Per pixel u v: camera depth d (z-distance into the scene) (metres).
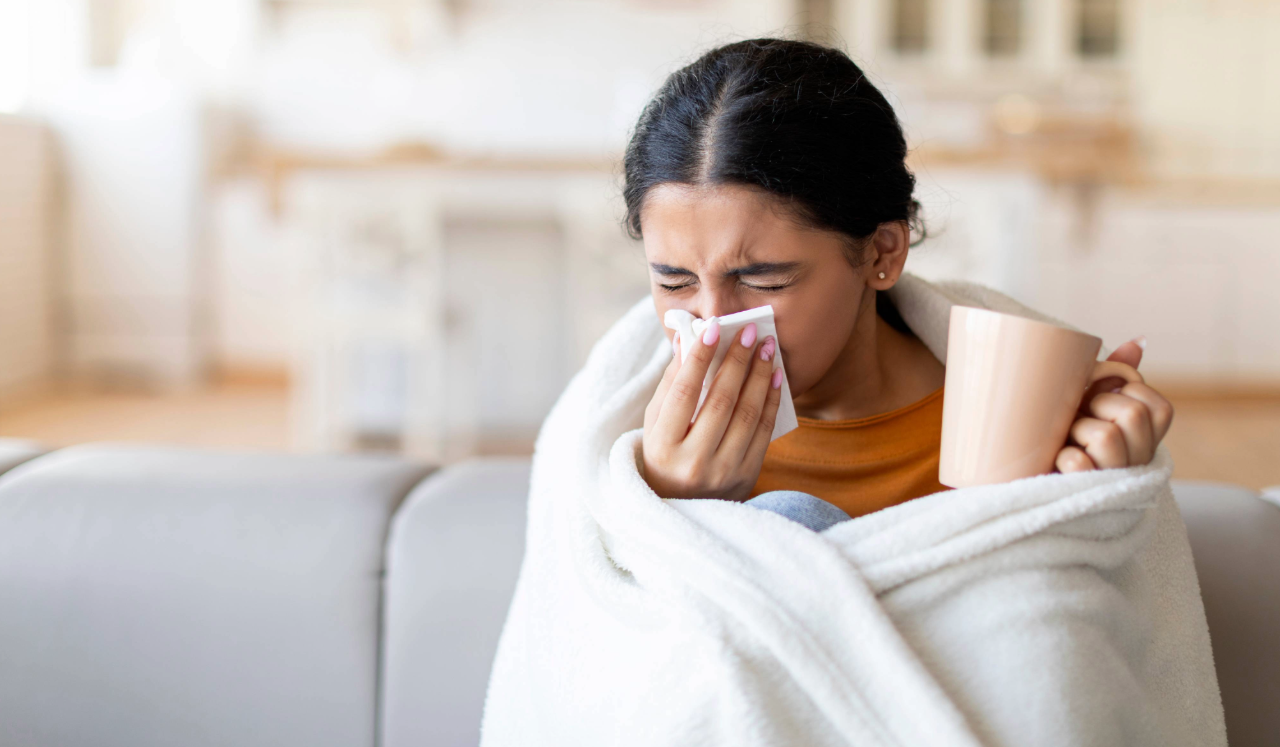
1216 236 4.25
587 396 0.70
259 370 4.67
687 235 0.58
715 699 0.48
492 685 0.69
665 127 0.60
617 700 0.53
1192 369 4.33
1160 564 0.60
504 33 4.86
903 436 0.74
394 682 0.75
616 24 4.87
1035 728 0.47
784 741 0.47
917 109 4.76
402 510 0.79
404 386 3.53
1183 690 0.59
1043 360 0.50
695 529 0.51
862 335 0.72
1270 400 4.23
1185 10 4.66
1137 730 0.52
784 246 0.58
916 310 0.74
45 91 4.39
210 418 3.78
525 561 0.68
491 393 3.67
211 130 4.50
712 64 0.62
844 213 0.59
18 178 4.05
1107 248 4.28
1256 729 0.69
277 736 0.76
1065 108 4.73
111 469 0.83
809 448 0.74
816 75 0.61
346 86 4.79
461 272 3.61
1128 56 4.75
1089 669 0.49
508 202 3.12
